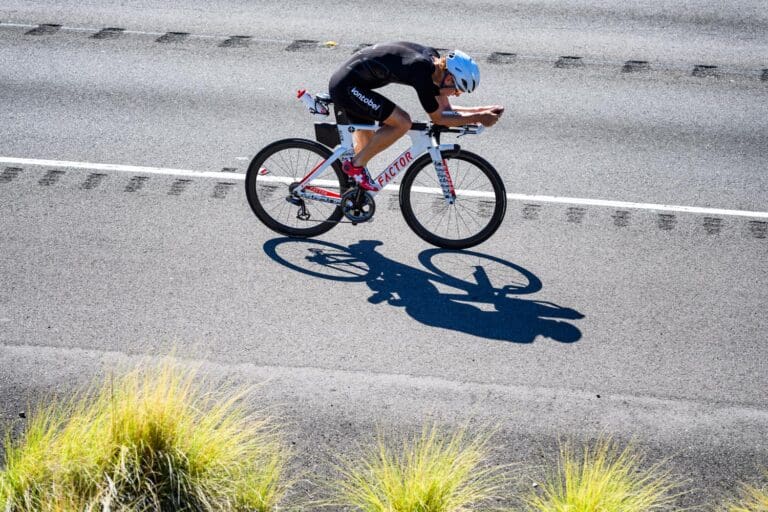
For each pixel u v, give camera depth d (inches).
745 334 257.1
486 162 280.5
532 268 284.4
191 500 189.8
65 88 389.4
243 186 323.9
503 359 246.2
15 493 186.5
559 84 401.7
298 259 286.5
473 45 433.7
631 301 269.7
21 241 289.9
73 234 294.4
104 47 428.1
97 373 236.1
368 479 204.5
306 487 203.0
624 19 466.0
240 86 394.9
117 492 186.7
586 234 301.1
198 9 471.5
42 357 241.6
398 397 231.5
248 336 252.2
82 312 259.8
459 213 305.9
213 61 416.5
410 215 293.3
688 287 276.2
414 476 194.4
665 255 291.0
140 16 462.0
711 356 248.8
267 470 199.0
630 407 230.4
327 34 443.2
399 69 266.2
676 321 261.7
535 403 230.7
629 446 217.3
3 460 206.5
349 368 241.1
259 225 302.8
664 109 382.9
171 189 320.5
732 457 215.8
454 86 270.1
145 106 376.5
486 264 286.2
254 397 229.3
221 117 369.1
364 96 272.2
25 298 264.8
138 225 300.2
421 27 452.4
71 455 191.6
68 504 184.2
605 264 286.4
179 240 293.4
